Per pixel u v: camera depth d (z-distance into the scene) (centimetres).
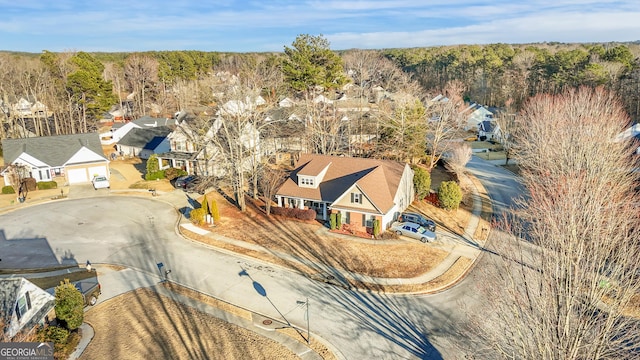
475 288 2647
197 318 2373
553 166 3634
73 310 2191
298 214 3869
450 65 14288
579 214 1672
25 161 5100
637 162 4344
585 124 4119
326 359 2017
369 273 2866
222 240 3472
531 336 1642
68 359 2028
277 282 2778
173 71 11788
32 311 2155
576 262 1474
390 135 5444
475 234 3519
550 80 9819
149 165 5353
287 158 6041
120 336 2212
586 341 1445
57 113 8012
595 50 11669
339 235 3503
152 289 2709
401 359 2012
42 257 3212
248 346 2119
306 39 6369
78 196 4759
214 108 5184
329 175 3984
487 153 6812
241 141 4572
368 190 3519
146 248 3359
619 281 1558
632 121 6781
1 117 7369
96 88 7950
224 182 4931
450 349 2072
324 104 5700
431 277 2802
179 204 4434
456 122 6394
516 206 4147
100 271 2970
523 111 6575
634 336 1560
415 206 4181
